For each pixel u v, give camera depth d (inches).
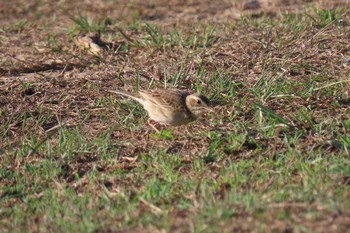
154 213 778.2
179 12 1641.2
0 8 1776.6
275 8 1563.7
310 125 970.7
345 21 1343.5
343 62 1162.6
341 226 705.0
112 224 758.5
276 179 831.1
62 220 781.3
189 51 1248.2
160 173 884.0
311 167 855.7
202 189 805.9
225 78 1118.4
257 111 997.8
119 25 1510.8
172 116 950.4
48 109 1069.8
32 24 1587.1
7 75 1232.8
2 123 1049.5
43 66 1266.0
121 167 914.1
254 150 920.9
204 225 724.0
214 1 1711.4
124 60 1253.1
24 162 943.0
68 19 1638.8
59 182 893.8
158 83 1131.9
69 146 959.6
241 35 1322.6
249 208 749.3
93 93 1124.5
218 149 923.4
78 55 1311.5
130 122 1026.7
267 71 1133.7
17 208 836.0
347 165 834.2
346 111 1010.7
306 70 1142.3
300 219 723.4
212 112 1011.9
